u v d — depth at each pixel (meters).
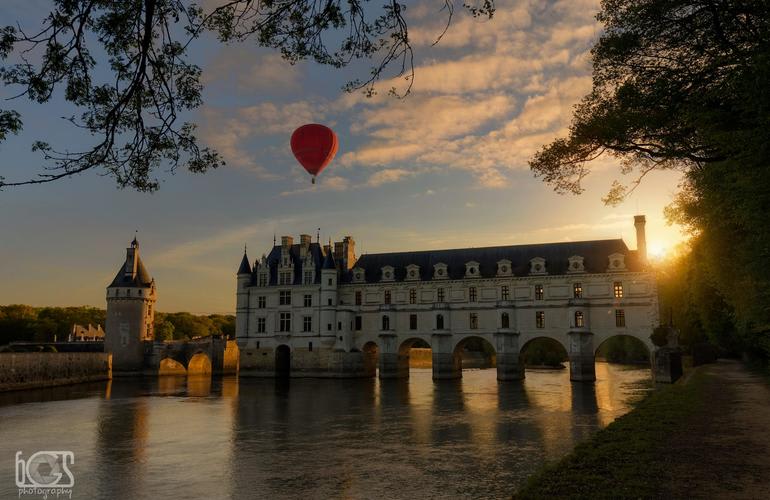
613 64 18.00
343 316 95.81
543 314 84.19
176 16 10.47
